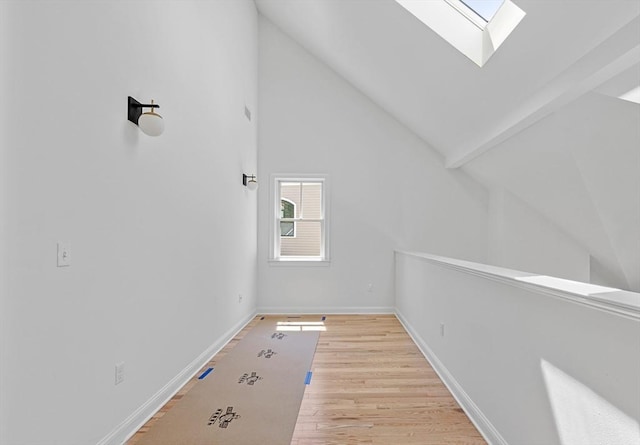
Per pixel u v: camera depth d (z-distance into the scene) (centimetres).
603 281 445
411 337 400
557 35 215
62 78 151
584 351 119
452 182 521
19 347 131
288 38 529
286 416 224
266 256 521
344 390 262
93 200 171
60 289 151
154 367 230
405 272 444
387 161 525
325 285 523
